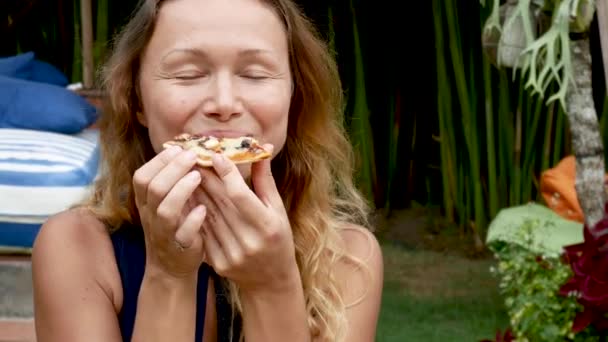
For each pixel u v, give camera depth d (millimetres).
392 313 3900
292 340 1286
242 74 1289
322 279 1457
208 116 1278
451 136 4789
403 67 5086
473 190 4801
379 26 5027
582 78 2568
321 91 1511
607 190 2873
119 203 1414
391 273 4434
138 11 1340
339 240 1497
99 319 1332
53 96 3164
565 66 2480
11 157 2586
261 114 1291
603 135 4422
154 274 1256
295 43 1477
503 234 3082
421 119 5148
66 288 1344
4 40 4559
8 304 2471
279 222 1205
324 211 1521
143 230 1309
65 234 1385
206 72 1282
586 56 2564
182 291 1263
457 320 3818
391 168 5152
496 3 2699
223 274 1237
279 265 1229
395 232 4977
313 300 1442
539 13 2678
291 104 1514
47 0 4520
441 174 5168
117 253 1379
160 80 1289
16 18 4410
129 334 1353
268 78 1299
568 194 3256
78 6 4301
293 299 1275
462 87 4562
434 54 5047
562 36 2471
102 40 4133
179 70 1278
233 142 1246
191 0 1286
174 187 1160
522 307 2768
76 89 3596
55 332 1340
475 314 3887
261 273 1232
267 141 1312
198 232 1218
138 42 1323
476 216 4734
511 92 4578
